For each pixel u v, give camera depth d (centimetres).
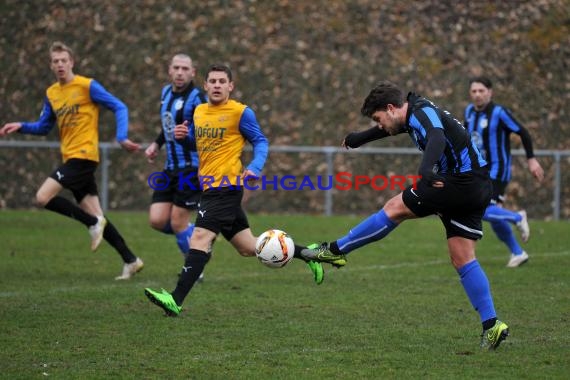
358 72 5888
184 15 6181
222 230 2272
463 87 5766
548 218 5294
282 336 1981
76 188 2872
